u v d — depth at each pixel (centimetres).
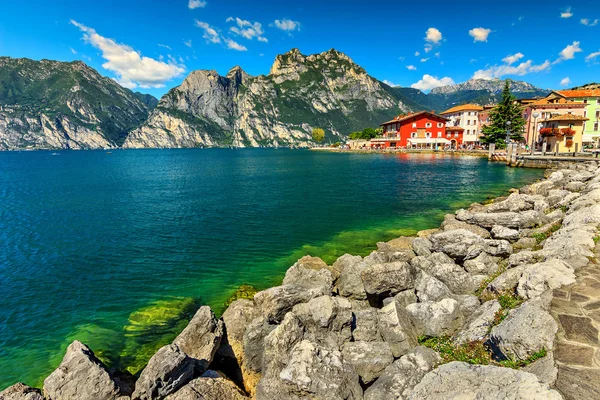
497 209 2250
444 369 646
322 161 10788
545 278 902
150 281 1770
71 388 829
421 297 1155
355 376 782
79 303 1552
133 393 844
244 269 1891
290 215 3145
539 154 6894
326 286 1224
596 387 541
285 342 883
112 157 17050
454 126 12794
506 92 8962
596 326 701
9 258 2136
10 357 1177
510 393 514
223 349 1057
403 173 6238
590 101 8275
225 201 3931
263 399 763
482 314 916
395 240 1947
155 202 3953
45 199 4253
